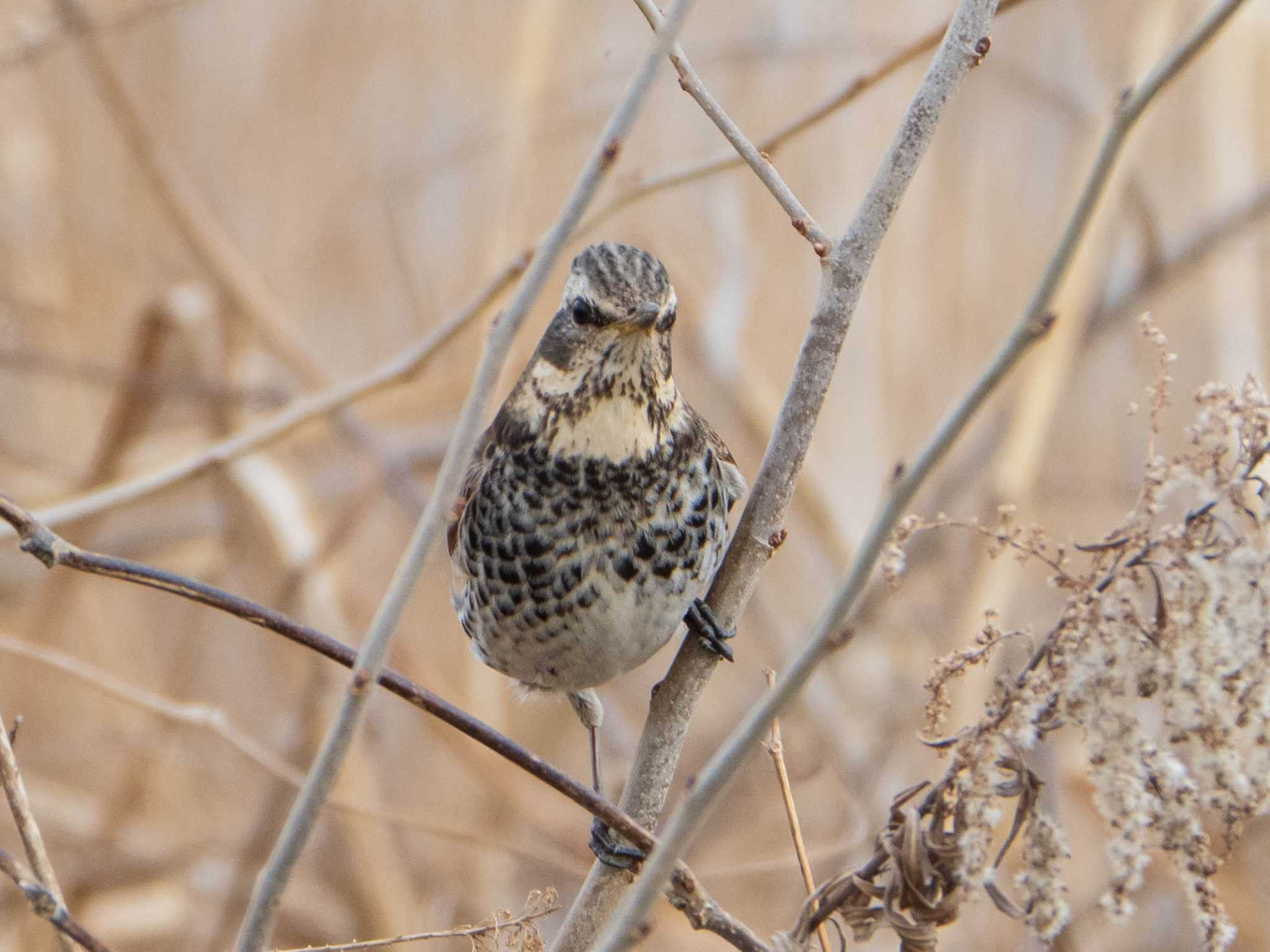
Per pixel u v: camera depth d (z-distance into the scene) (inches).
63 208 564.1
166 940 427.2
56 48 522.6
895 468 157.5
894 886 191.9
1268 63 553.0
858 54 544.1
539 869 438.6
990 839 183.5
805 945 201.5
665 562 283.9
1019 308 530.9
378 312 595.5
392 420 544.7
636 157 563.5
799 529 528.1
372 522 556.7
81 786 462.6
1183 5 523.8
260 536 458.3
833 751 438.9
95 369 492.7
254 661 490.9
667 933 426.3
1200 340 544.7
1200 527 180.5
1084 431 542.6
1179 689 176.6
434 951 390.3
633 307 271.7
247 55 631.8
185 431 545.6
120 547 498.3
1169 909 355.6
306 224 613.3
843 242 234.7
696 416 297.0
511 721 469.7
